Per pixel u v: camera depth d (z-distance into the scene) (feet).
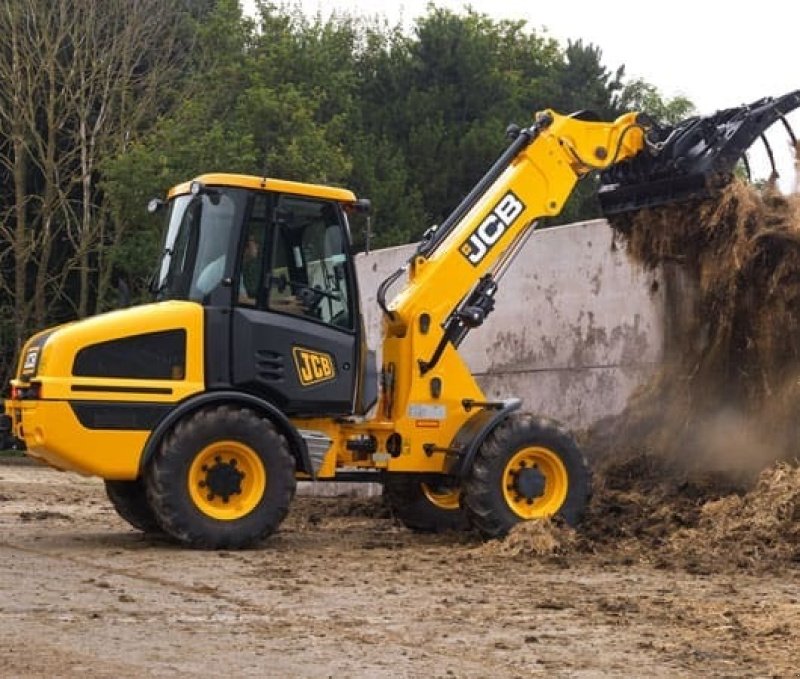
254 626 25.90
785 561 35.06
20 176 108.99
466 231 41.45
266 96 116.16
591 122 42.88
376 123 145.79
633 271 47.24
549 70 171.12
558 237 51.03
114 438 36.76
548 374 51.24
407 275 42.47
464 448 39.93
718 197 41.63
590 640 24.77
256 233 38.96
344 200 40.37
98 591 29.91
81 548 38.01
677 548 37.19
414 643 24.44
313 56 134.41
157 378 37.40
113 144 112.37
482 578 32.68
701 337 44.21
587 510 41.04
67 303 121.29
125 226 107.76
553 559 35.73
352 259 40.22
